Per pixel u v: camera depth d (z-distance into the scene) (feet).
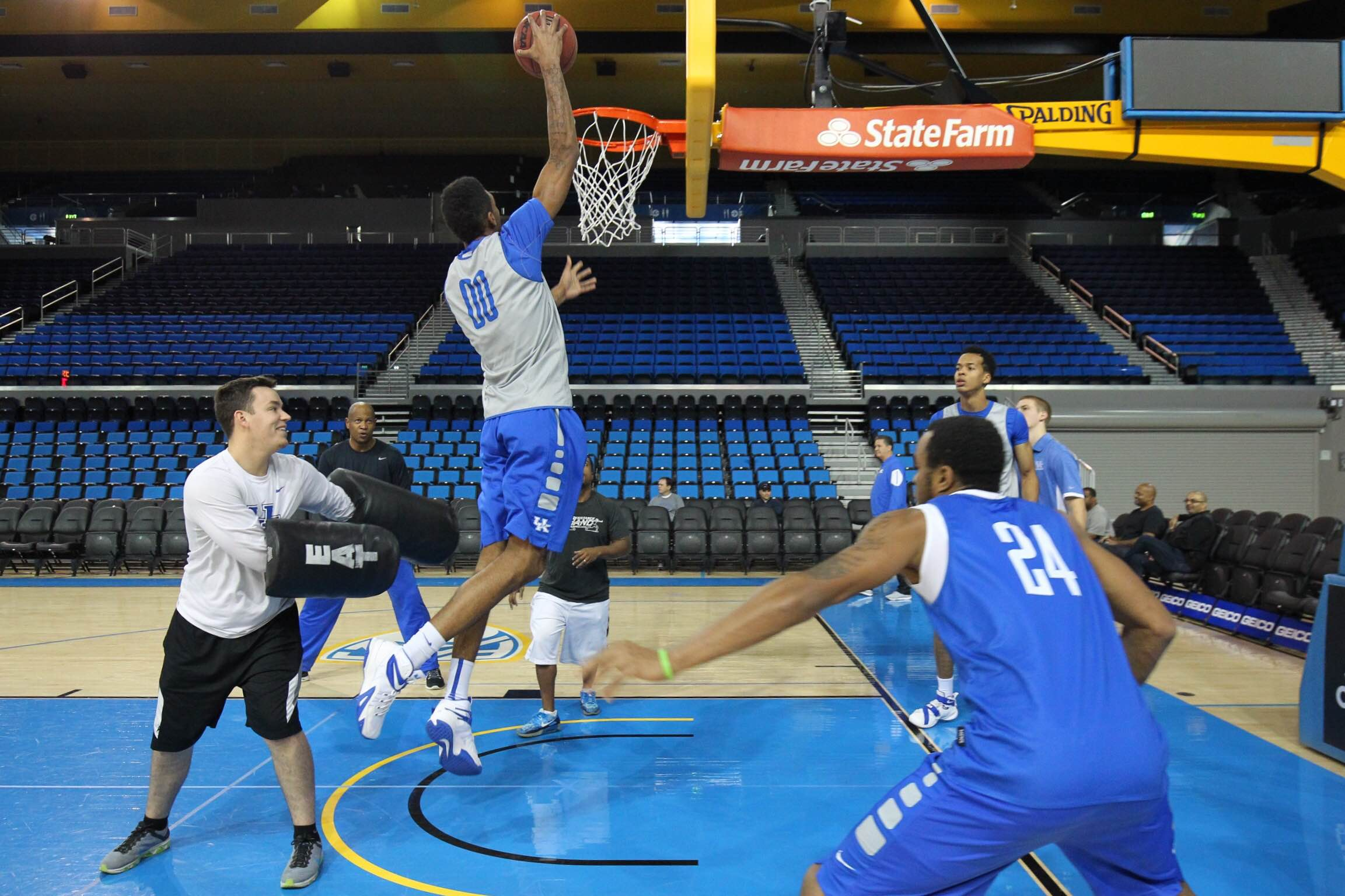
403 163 83.30
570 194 74.54
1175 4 57.57
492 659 20.04
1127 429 48.70
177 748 9.31
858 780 11.83
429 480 40.50
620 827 10.32
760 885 8.86
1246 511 31.73
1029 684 5.29
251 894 8.68
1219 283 63.00
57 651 20.57
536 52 9.53
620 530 14.64
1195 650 21.34
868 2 56.90
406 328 57.26
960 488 6.38
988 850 5.27
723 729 14.29
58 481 40.93
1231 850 9.67
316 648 15.80
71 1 59.31
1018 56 62.75
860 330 57.11
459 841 9.92
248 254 68.74
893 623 24.93
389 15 59.72
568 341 55.47
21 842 9.93
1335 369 51.31
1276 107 24.02
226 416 9.02
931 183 84.94
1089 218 76.33
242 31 60.44
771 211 76.18
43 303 59.98
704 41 21.77
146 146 85.10
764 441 45.85
